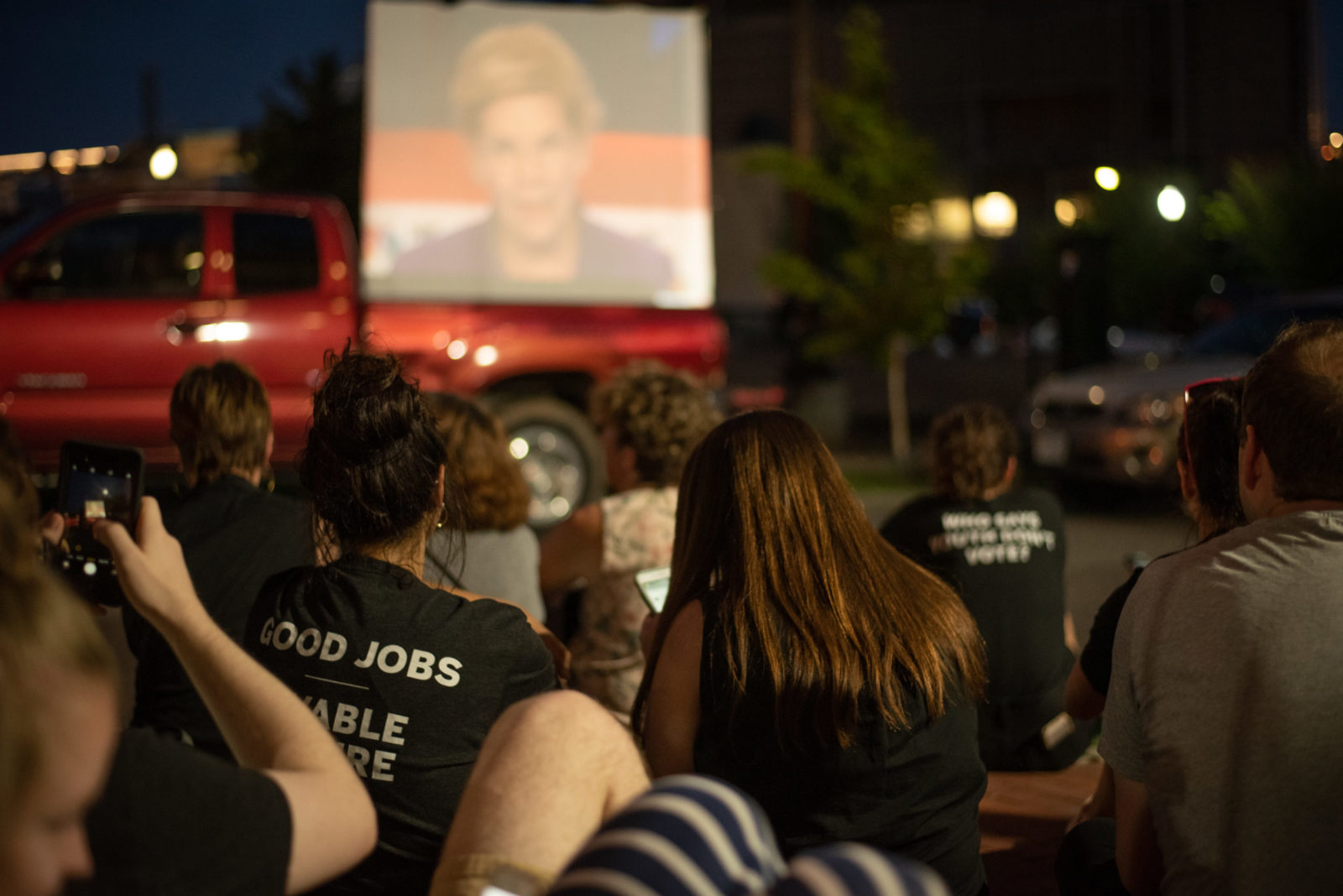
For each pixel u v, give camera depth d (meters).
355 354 1.90
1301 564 1.64
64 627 0.77
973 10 37.47
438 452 1.86
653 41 8.75
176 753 1.11
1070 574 7.34
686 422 3.06
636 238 8.72
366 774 1.69
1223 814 1.63
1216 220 15.98
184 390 2.70
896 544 3.43
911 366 23.44
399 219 8.42
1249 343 9.56
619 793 1.31
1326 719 1.58
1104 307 13.53
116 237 7.64
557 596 3.41
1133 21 36.09
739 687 1.84
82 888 1.05
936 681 1.89
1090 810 2.57
